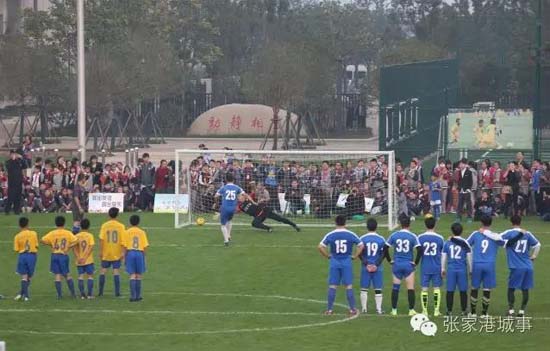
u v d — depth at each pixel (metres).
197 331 24.23
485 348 22.34
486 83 86.31
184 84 99.44
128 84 79.62
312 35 104.19
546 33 63.41
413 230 40.41
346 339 23.25
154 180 47.62
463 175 42.97
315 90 87.88
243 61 118.56
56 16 88.50
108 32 87.88
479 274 25.22
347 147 80.75
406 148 59.31
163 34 97.44
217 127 98.00
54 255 28.31
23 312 26.53
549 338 23.23
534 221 42.84
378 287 25.97
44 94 82.56
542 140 53.91
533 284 28.09
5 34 89.25
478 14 104.44
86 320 25.53
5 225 42.44
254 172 45.12
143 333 24.05
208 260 34.56
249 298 28.39
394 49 98.88
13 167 45.66
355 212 43.97
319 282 30.72
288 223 40.97
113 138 79.69
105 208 47.16
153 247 37.22
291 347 22.56
